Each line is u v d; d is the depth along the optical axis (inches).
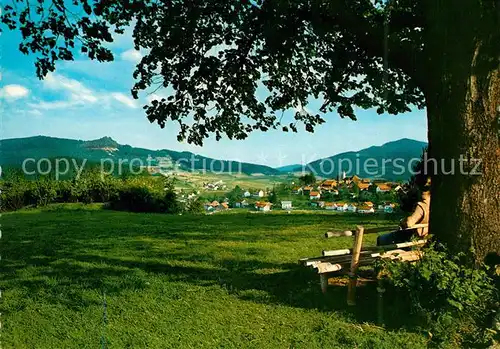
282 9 313.0
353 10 286.5
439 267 229.8
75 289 292.4
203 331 226.2
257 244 442.3
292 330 226.4
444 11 249.0
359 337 213.6
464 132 242.5
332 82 370.6
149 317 244.4
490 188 240.8
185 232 545.3
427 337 212.5
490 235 240.7
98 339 215.9
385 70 312.5
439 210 257.6
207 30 361.1
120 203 1109.7
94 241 483.8
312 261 268.1
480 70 237.0
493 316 213.0
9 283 310.2
